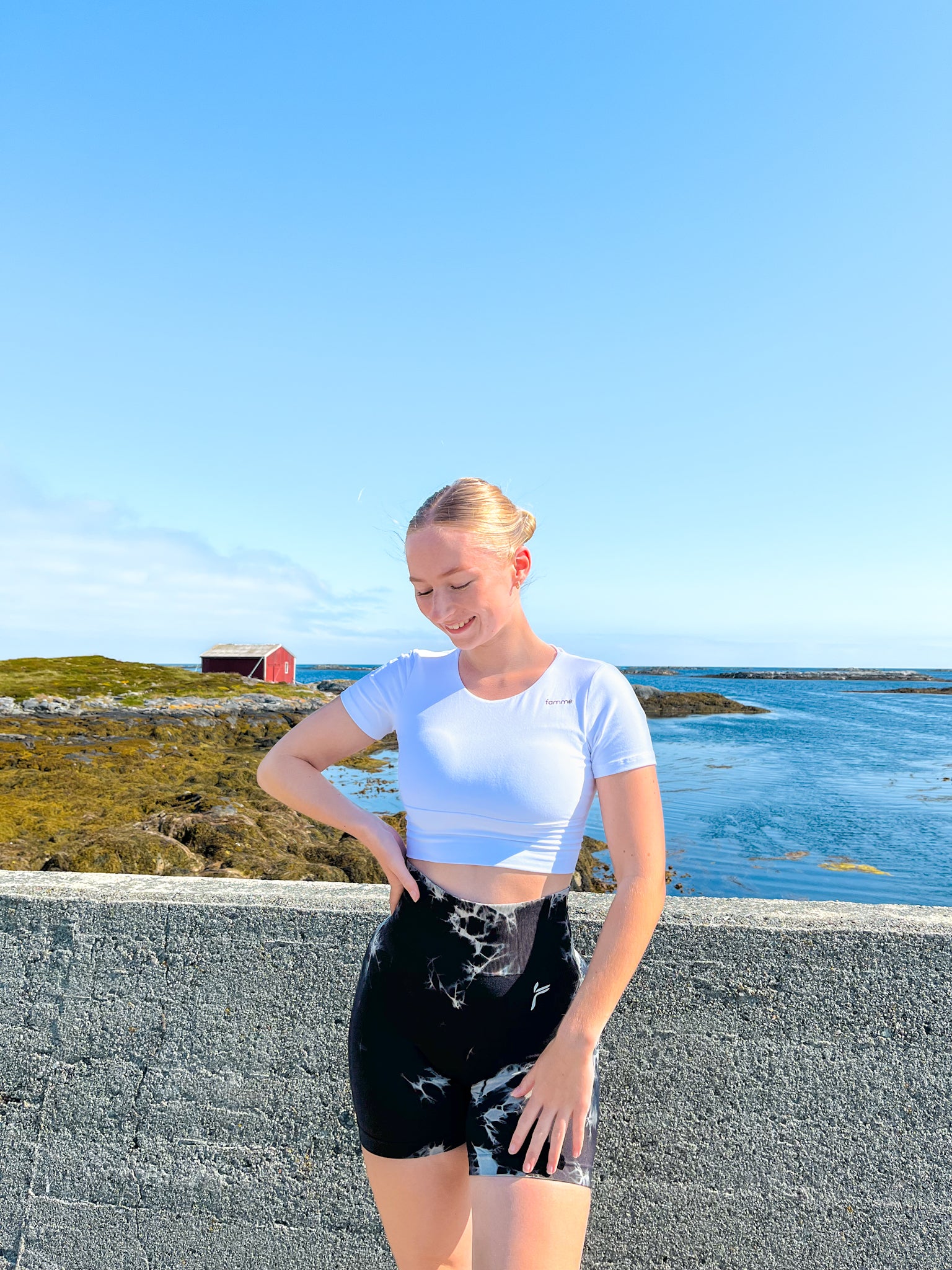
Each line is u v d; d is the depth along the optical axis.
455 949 1.32
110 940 1.87
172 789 18.27
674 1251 1.69
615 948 1.20
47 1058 1.87
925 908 1.77
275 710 46.12
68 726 31.22
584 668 1.39
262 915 1.83
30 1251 1.83
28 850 12.24
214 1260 1.78
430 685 1.47
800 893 12.34
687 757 30.44
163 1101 1.83
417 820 1.41
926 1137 1.63
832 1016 1.67
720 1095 1.70
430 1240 1.34
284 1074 1.80
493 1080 1.29
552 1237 1.15
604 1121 1.73
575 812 1.33
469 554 1.34
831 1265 1.64
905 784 23.47
